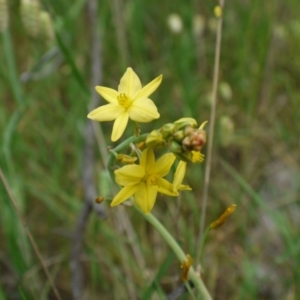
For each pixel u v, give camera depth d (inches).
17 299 14.7
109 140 17.8
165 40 21.5
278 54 21.2
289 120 19.8
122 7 20.6
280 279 15.1
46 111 19.0
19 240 14.2
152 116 9.2
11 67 15.4
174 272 14.5
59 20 15.3
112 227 15.6
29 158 17.1
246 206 16.5
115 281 14.2
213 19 21.8
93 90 16.3
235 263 15.3
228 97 18.9
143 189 9.3
